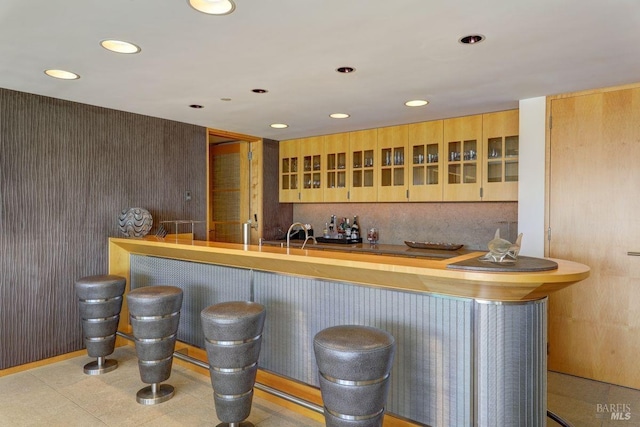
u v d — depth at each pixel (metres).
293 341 2.74
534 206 3.35
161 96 3.31
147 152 4.01
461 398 2.08
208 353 2.36
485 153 3.84
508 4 1.80
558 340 3.28
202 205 4.52
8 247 3.13
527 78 2.84
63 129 3.42
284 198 5.42
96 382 3.05
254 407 2.71
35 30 2.07
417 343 2.22
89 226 3.60
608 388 3.00
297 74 2.75
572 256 3.19
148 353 2.75
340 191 4.86
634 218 2.97
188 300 3.43
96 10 1.86
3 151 3.09
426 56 2.42
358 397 1.83
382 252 4.18
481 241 4.25
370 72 2.71
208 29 2.06
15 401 2.74
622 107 3.00
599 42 2.21
